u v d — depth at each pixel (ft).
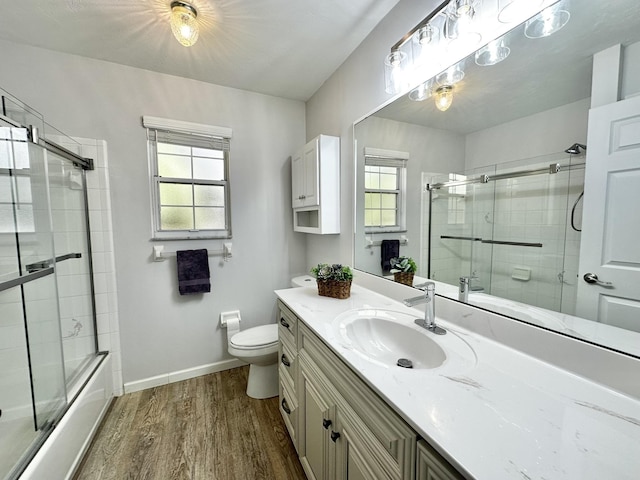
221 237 7.55
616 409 2.12
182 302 7.22
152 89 6.62
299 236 8.61
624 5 2.26
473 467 1.60
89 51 5.83
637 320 2.25
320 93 7.45
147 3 4.52
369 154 5.52
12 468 3.51
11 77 5.53
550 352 2.76
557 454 1.69
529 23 2.91
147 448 5.00
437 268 4.14
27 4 4.49
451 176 3.87
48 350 4.57
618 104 2.30
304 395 4.17
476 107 3.48
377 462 2.45
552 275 2.78
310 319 4.09
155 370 7.00
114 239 6.44
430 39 3.80
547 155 2.79
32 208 4.54
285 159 8.29
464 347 3.16
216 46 5.72
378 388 2.37
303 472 4.51
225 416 5.83
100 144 6.16
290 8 4.69
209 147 7.34
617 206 2.33
